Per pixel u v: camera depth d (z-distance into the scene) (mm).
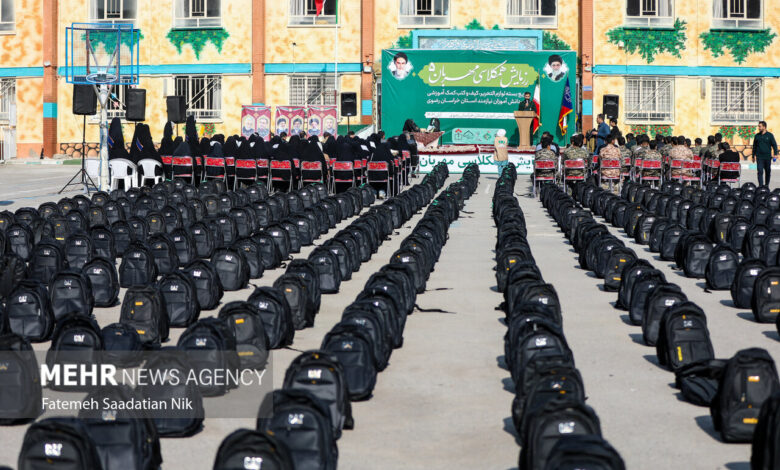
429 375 8688
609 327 10742
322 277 12633
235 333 8719
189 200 19969
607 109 40219
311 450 5781
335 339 7902
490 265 15336
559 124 39531
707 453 6602
